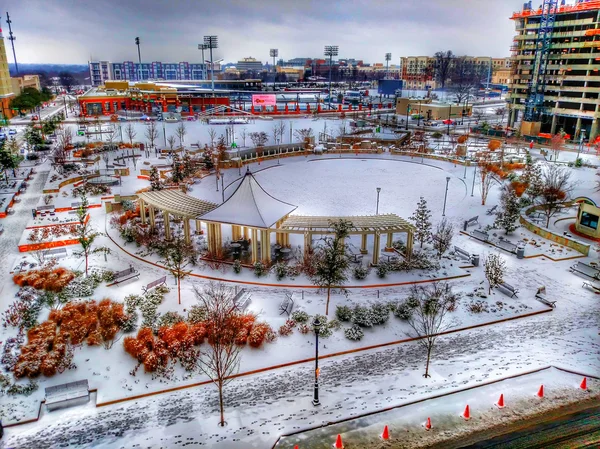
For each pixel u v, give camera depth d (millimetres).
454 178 81688
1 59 154875
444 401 26672
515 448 22656
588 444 22844
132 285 42344
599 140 108438
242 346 33375
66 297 39438
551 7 122688
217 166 82750
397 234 56125
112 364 31484
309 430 24594
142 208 55938
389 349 33812
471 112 179000
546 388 27625
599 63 115188
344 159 99250
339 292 41750
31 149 104500
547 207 61844
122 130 134375
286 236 50812
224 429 25000
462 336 35062
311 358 32531
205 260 47625
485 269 46562
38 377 30078
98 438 24578
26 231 54438
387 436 23766
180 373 30641
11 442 24531
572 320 37031
